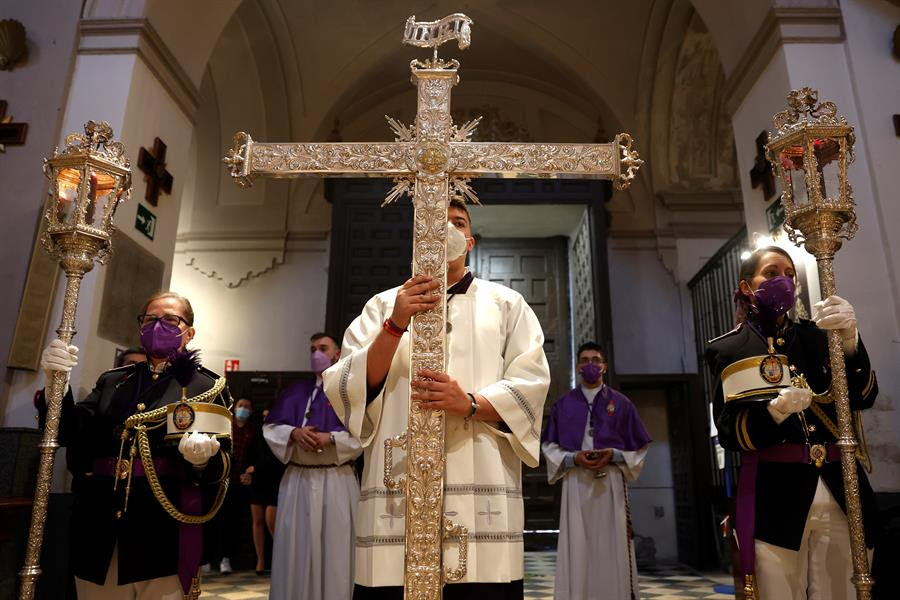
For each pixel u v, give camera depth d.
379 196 8.70
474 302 2.12
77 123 4.86
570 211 9.12
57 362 2.18
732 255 7.95
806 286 4.45
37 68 4.98
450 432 1.90
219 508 2.50
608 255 9.73
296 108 9.89
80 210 2.31
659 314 9.50
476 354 2.03
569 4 9.10
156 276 5.32
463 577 1.77
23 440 3.94
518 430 1.89
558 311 9.82
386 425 1.98
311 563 3.71
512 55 10.15
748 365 2.18
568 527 4.34
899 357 4.12
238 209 10.06
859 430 2.41
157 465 2.37
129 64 5.01
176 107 5.66
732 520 3.93
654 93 9.53
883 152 4.47
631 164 2.14
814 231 2.18
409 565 1.75
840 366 2.04
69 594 2.41
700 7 5.93
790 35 4.77
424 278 1.95
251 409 8.10
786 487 2.14
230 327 9.70
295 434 3.85
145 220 5.16
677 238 9.71
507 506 1.87
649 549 8.98
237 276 9.85
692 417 8.86
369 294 8.39
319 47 9.55
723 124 9.55
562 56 9.59
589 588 4.22
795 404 1.96
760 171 4.99
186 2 5.57
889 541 3.18
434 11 9.34
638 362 9.32
